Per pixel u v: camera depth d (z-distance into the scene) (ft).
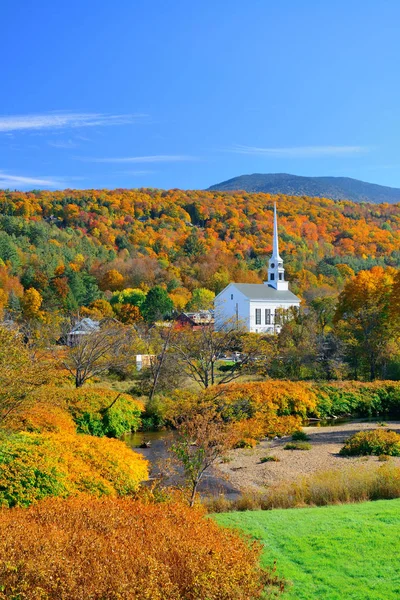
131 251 533.96
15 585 27.66
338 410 145.38
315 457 93.30
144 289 402.52
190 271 467.52
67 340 162.40
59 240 536.42
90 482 54.49
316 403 142.72
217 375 177.99
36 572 28.12
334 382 159.02
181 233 597.93
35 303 309.42
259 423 116.78
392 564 35.40
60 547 31.01
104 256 497.46
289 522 45.50
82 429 108.99
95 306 319.06
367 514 46.85
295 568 35.40
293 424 122.01
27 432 66.95
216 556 31.12
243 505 57.93
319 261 522.88
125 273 447.42
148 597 27.27
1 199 618.85
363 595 31.35
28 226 535.19
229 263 484.74
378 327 185.57
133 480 60.29
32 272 401.90
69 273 395.14
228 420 111.96
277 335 190.49
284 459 92.22
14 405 66.08
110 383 160.86
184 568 30.01
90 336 150.00
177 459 66.13
